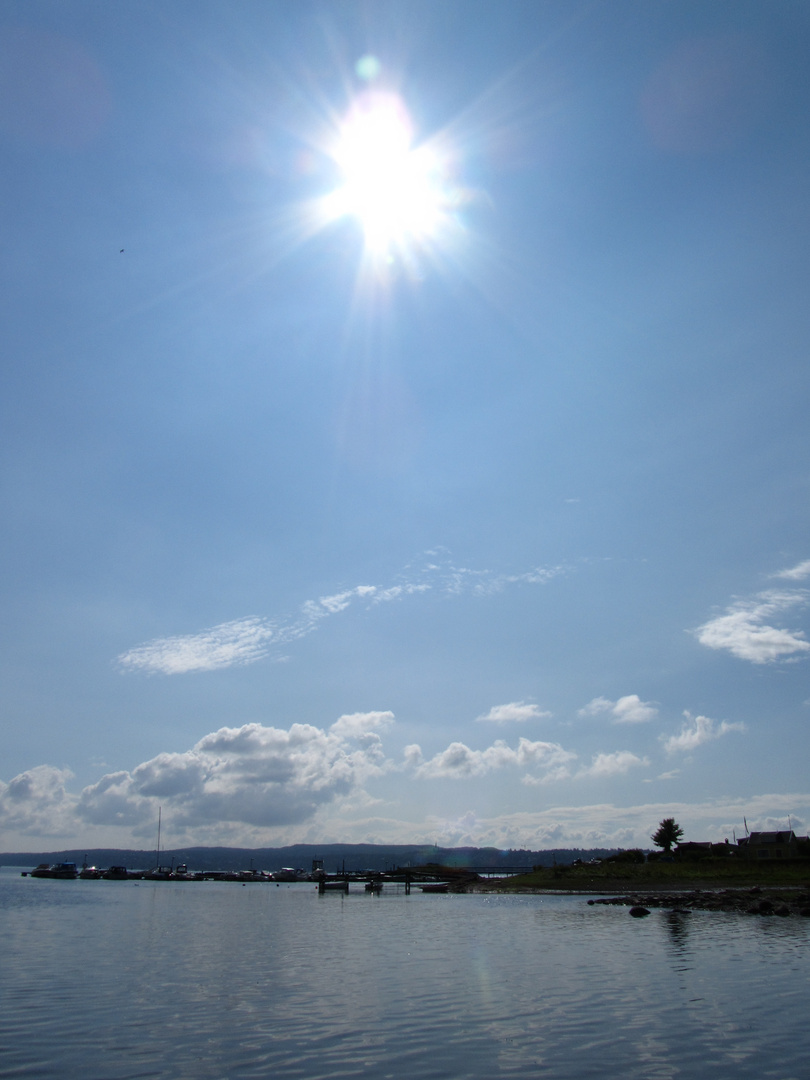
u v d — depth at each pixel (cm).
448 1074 1981
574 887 12194
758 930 5631
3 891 14662
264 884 19900
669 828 15450
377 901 11056
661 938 5181
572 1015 2717
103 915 8056
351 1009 2848
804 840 15262
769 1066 2042
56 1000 3045
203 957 4441
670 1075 1964
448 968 3919
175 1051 2223
